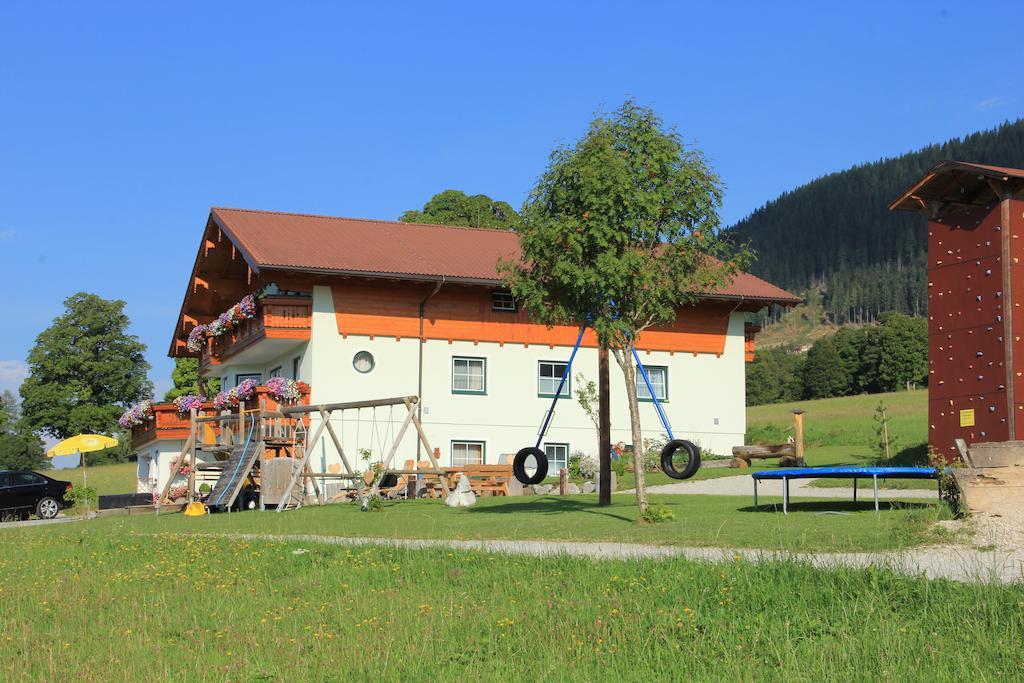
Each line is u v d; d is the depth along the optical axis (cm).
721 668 823
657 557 1249
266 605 1172
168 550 1661
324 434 3241
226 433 3016
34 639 1013
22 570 1499
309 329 3269
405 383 3362
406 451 3359
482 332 3478
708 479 3055
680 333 3741
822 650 834
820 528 1477
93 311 7800
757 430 4438
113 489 5444
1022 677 761
